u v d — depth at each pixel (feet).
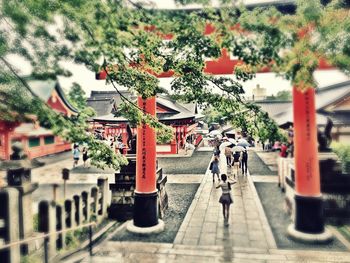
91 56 11.63
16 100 13.09
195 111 88.48
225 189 22.88
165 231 21.65
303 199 19.77
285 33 10.06
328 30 10.50
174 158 59.26
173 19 10.16
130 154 26.45
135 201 22.11
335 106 36.17
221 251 17.67
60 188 35.17
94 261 16.74
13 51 12.40
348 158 24.77
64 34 11.56
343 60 10.64
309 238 18.65
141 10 10.34
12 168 16.03
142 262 16.39
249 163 47.44
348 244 18.54
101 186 24.58
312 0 10.65
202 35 10.54
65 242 17.83
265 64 9.90
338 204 22.81
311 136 19.42
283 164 30.91
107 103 93.81
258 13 10.62
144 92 14.26
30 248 15.97
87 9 10.62
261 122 13.61
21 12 11.18
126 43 11.18
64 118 12.78
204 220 23.66
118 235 20.88
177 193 32.73
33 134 60.80
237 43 9.62
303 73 10.27
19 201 15.64
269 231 20.74
